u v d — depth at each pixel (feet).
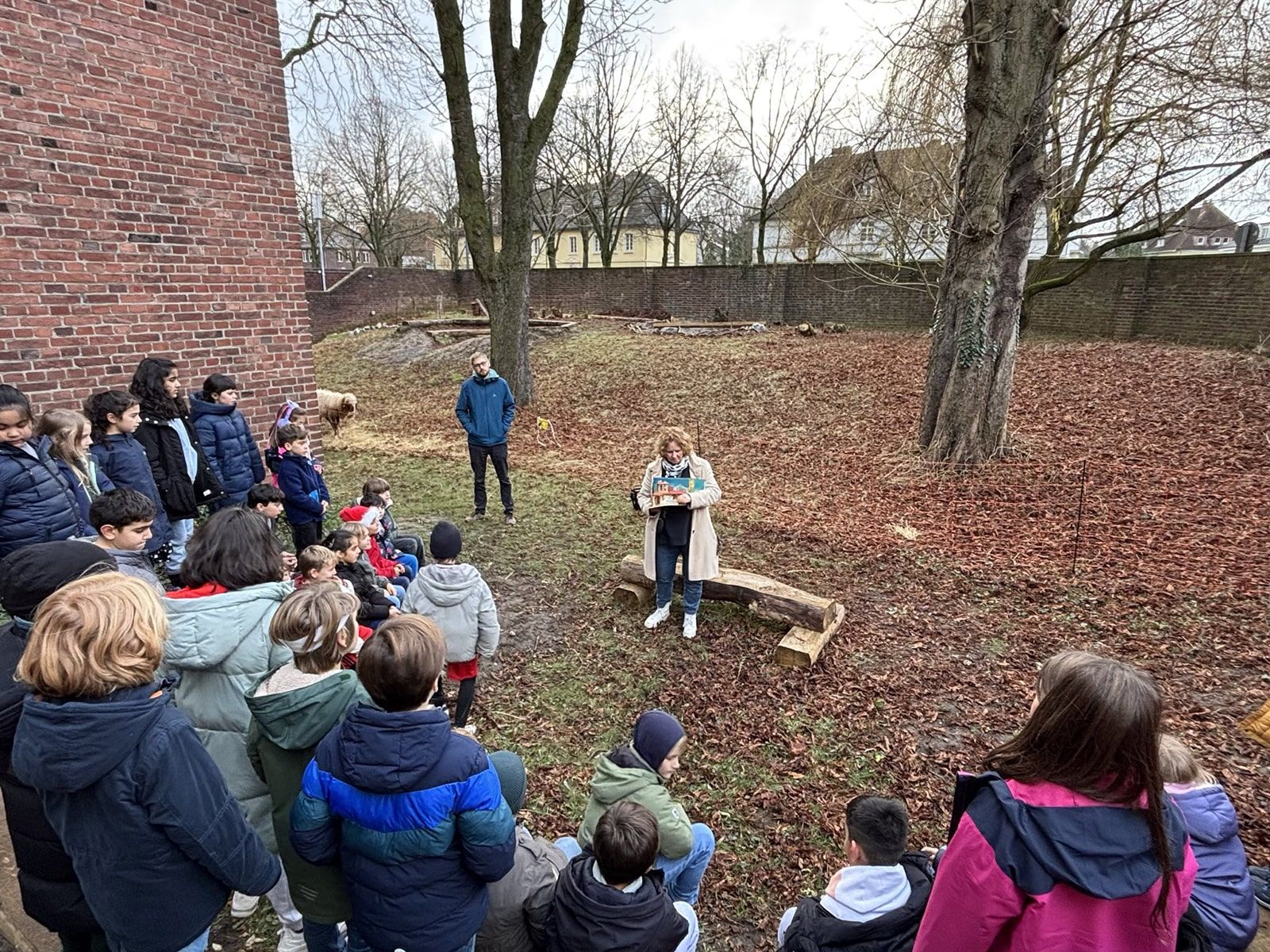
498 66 37.68
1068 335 50.90
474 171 38.93
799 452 31.76
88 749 5.26
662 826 7.62
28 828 6.37
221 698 7.51
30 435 13.21
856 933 6.21
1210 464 25.09
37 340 18.40
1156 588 17.49
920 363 42.68
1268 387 31.12
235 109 21.91
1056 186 38.99
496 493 27.17
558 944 6.33
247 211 22.58
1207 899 6.34
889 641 15.88
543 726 13.08
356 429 39.78
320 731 6.60
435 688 6.12
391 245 139.74
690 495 15.07
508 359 41.63
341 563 13.34
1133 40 29.86
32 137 17.84
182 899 6.00
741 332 57.67
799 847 10.21
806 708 13.51
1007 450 27.68
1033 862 4.25
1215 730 12.46
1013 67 24.31
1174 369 35.55
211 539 7.73
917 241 39.81
